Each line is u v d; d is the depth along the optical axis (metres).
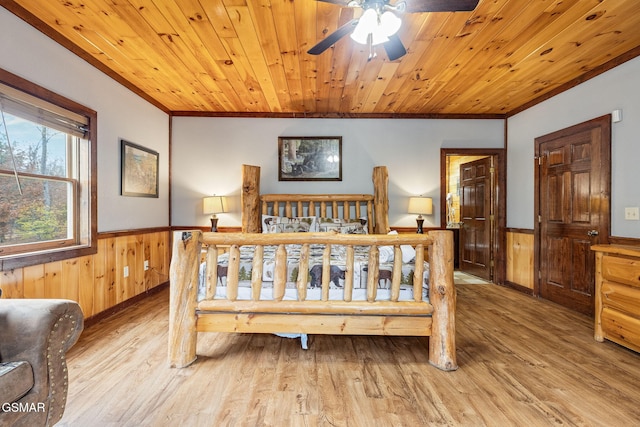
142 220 3.55
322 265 2.05
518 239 4.00
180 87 3.37
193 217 4.21
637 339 2.07
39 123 2.21
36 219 2.26
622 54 2.63
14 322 1.18
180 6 1.99
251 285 2.06
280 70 2.92
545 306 3.30
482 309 3.20
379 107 4.02
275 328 2.02
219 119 4.23
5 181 2.03
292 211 4.26
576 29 2.24
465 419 1.49
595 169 2.90
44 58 2.22
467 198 5.06
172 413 1.52
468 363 2.05
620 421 1.48
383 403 1.61
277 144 4.26
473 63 2.77
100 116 2.84
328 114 4.24
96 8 2.02
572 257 3.18
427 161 4.27
